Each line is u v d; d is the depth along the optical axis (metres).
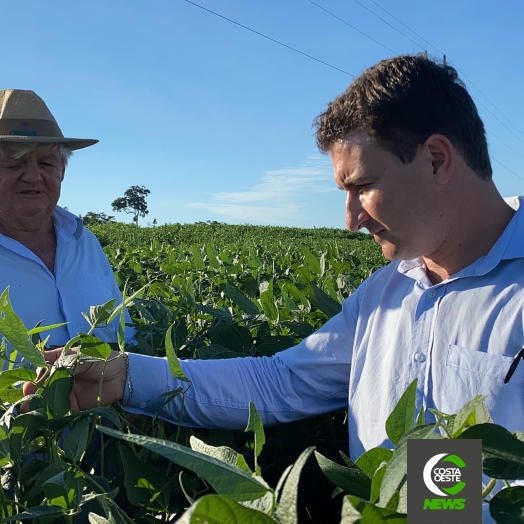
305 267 3.18
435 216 1.55
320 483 1.71
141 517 1.26
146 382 1.64
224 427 1.79
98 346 1.20
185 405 1.71
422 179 1.51
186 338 2.21
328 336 1.90
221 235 28.23
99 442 1.60
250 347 2.19
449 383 1.54
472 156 1.55
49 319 2.42
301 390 1.87
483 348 1.50
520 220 1.55
